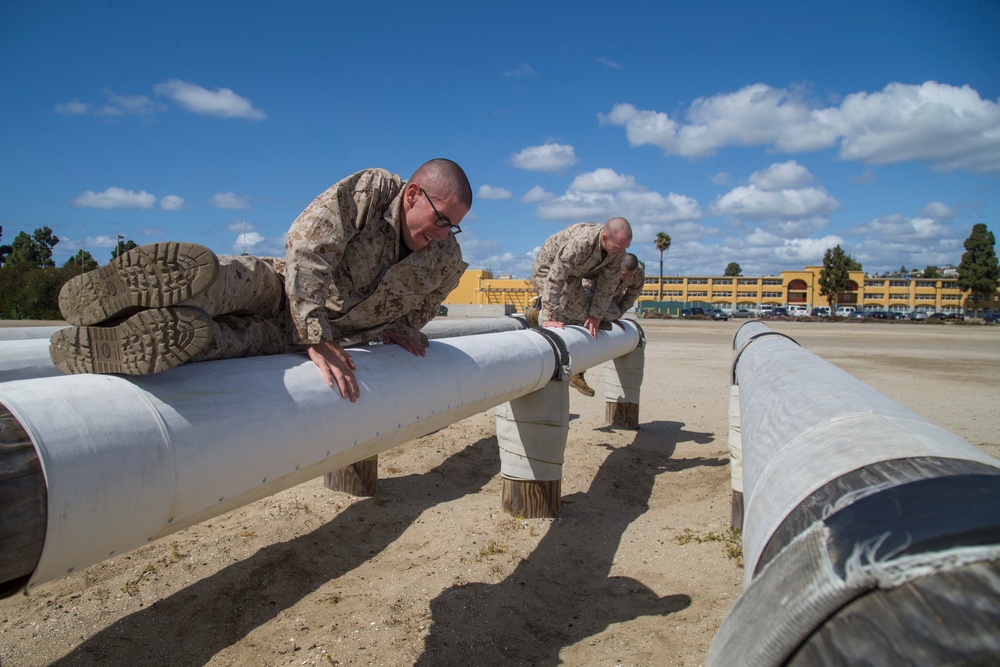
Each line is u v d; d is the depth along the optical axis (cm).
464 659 271
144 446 146
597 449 671
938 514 83
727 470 605
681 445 716
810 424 156
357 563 367
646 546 405
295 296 214
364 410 220
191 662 267
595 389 1091
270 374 195
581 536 416
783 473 137
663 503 509
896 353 1861
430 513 449
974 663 67
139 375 162
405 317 285
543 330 437
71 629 286
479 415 795
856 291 8300
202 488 161
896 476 103
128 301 153
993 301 7894
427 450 617
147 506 146
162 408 156
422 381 260
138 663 266
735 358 437
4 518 118
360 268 246
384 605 309
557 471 445
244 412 175
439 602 314
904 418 144
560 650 279
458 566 355
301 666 263
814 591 85
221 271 203
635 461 638
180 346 153
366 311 253
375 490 475
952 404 927
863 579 79
